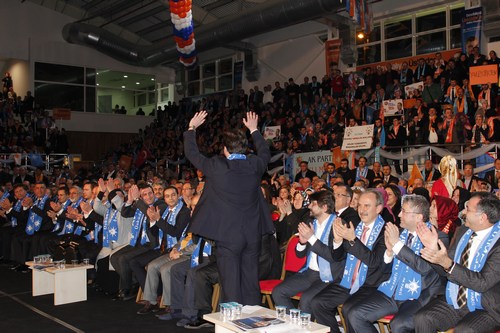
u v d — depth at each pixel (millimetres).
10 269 9211
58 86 22766
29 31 22266
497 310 3547
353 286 4469
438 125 10914
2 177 15609
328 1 13047
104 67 23734
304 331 3566
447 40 14648
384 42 16094
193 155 4391
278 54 19469
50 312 6156
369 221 4484
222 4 18797
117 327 5508
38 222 9164
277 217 6941
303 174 11703
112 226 7199
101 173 17938
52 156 19250
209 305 5453
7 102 20453
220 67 22344
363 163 10359
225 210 4316
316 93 16016
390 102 12648
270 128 14703
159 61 21266
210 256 5598
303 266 5172
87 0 21844
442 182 6832
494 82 10797
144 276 6477
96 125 23438
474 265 3645
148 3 20031
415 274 4129
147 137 21297
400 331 3922
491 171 9680
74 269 6629
